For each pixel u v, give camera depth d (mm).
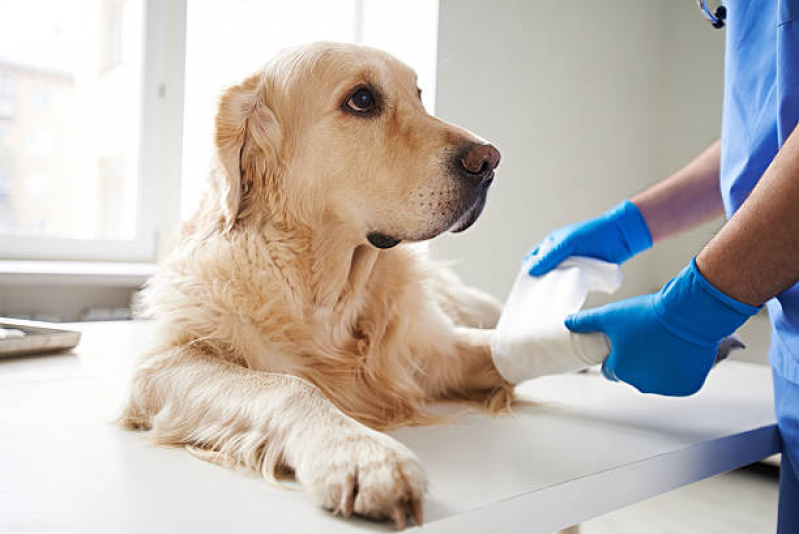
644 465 705
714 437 806
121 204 2561
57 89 2400
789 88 739
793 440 842
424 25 2463
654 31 3320
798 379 792
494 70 2617
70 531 490
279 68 1023
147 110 2453
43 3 2344
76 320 2172
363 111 996
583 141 3025
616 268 1088
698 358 799
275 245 952
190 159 2541
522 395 1058
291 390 716
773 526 1803
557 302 997
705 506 1961
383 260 1057
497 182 2689
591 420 895
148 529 497
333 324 982
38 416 831
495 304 1696
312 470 569
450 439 786
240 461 677
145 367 847
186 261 962
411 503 517
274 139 994
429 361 1087
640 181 3346
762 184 696
